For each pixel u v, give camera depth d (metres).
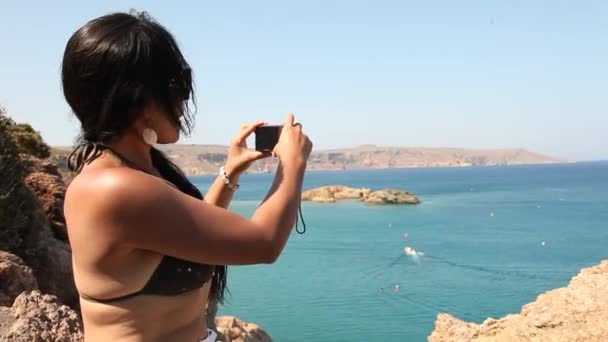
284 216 1.96
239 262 1.89
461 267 44.53
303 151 2.14
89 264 1.81
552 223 76.19
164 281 1.87
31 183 11.57
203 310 2.12
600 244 55.72
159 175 2.08
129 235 1.77
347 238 63.22
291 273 43.34
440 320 12.06
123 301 1.84
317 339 27.06
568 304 8.60
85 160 1.95
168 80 1.94
